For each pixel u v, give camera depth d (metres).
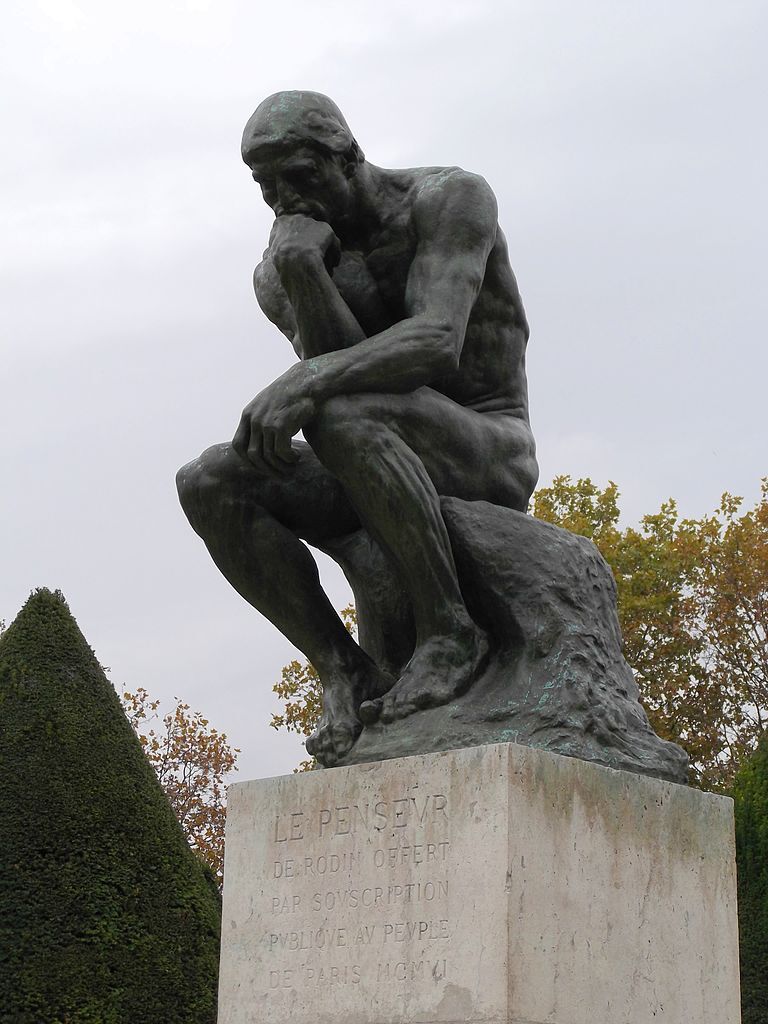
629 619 22.72
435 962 3.96
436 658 4.59
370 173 4.92
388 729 4.57
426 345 4.58
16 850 10.02
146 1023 9.98
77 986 9.84
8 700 10.50
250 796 4.56
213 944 10.47
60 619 10.95
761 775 10.62
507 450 4.95
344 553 5.07
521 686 4.50
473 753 4.02
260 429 4.48
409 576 4.61
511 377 5.17
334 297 4.68
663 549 23.11
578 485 23.80
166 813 10.71
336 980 4.17
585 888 4.06
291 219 4.74
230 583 5.03
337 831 4.30
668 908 4.30
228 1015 4.41
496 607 4.62
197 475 4.90
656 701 22.77
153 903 10.30
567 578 4.65
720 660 23.11
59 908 9.98
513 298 5.16
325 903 4.27
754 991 9.77
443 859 4.02
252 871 4.48
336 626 4.96
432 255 4.77
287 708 21.69
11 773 10.23
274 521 4.91
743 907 10.12
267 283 5.20
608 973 4.06
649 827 4.31
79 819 10.24
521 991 3.82
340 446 4.48
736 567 22.92
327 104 4.79
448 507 4.68
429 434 4.68
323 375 4.46
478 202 4.82
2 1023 9.59
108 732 10.68
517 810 3.94
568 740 4.32
